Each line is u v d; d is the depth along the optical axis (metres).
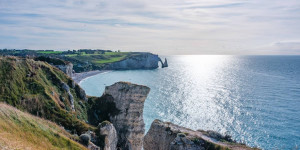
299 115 121.44
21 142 31.50
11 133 32.03
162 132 59.44
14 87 53.41
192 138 51.59
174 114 124.88
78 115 64.12
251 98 161.62
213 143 49.75
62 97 63.44
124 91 72.81
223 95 174.25
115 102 74.06
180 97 166.25
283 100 153.75
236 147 48.59
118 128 71.31
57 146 37.31
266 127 105.69
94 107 76.50
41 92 57.19
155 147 60.78
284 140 92.62
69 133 47.75
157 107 137.88
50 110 53.97
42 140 35.94
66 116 55.09
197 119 117.19
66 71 95.12
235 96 169.50
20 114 38.50
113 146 58.19
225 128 105.12
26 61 64.75
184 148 50.28
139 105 73.12
